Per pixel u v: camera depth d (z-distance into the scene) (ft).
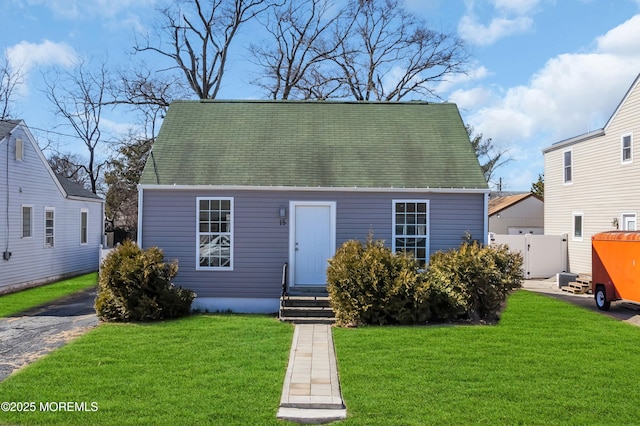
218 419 21.67
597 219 73.77
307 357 30.53
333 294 40.16
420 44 111.45
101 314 41.29
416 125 55.31
